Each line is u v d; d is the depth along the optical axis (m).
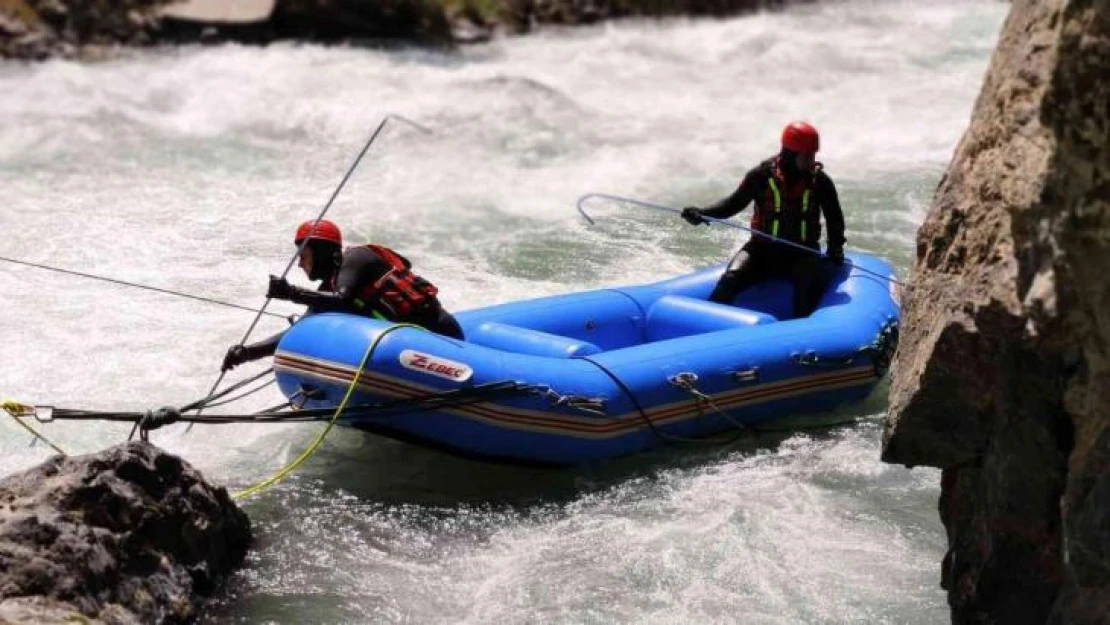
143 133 27.11
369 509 13.91
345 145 26.92
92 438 15.38
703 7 39.75
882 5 41.31
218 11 33.50
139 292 19.94
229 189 24.62
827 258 17.59
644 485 14.40
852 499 13.94
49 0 32.06
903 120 29.11
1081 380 7.89
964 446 9.25
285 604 12.02
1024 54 8.00
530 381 14.17
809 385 15.83
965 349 8.61
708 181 25.39
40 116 27.38
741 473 14.63
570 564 12.77
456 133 27.52
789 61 34.28
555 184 25.19
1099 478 8.16
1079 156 7.57
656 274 21.02
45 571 10.45
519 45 36.03
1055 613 8.66
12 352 17.62
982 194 8.57
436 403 13.96
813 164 17.14
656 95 31.27
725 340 15.56
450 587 12.44
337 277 15.04
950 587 9.74
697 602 12.01
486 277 20.78
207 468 14.73
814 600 11.97
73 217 22.92
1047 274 7.71
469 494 14.31
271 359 17.78
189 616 11.52
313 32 33.94
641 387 14.70
